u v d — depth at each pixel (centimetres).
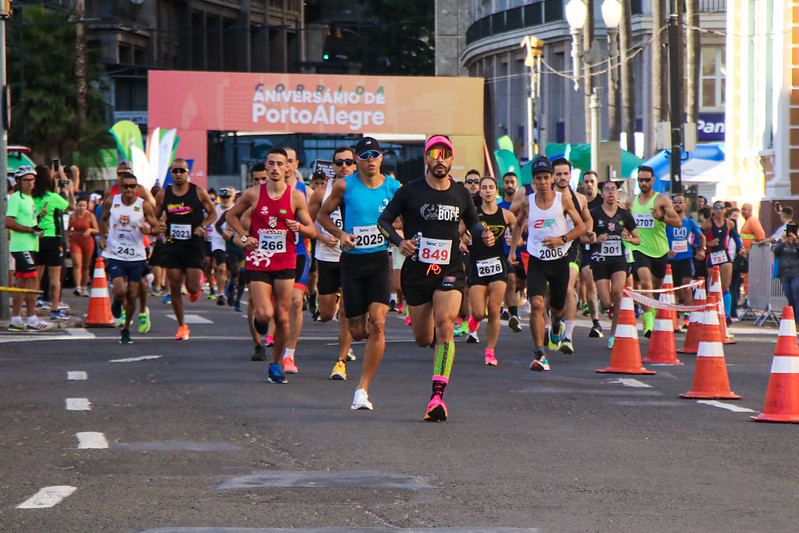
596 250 4034
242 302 6078
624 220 4006
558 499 1720
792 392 2472
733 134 8362
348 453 2055
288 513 1616
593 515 1625
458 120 11556
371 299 2589
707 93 12088
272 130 11506
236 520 1576
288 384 2942
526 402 2706
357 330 2641
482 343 4134
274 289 2953
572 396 2823
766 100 7825
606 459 2034
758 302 5422
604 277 4047
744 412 2600
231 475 1867
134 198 3894
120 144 8975
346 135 13775
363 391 2555
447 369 2417
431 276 2447
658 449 2136
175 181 3909
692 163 8244
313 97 11512
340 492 1750
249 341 4009
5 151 4638
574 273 3762
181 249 3944
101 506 1653
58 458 2000
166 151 8950
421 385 2962
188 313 5322
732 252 5525
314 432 2259
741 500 1733
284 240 2920
